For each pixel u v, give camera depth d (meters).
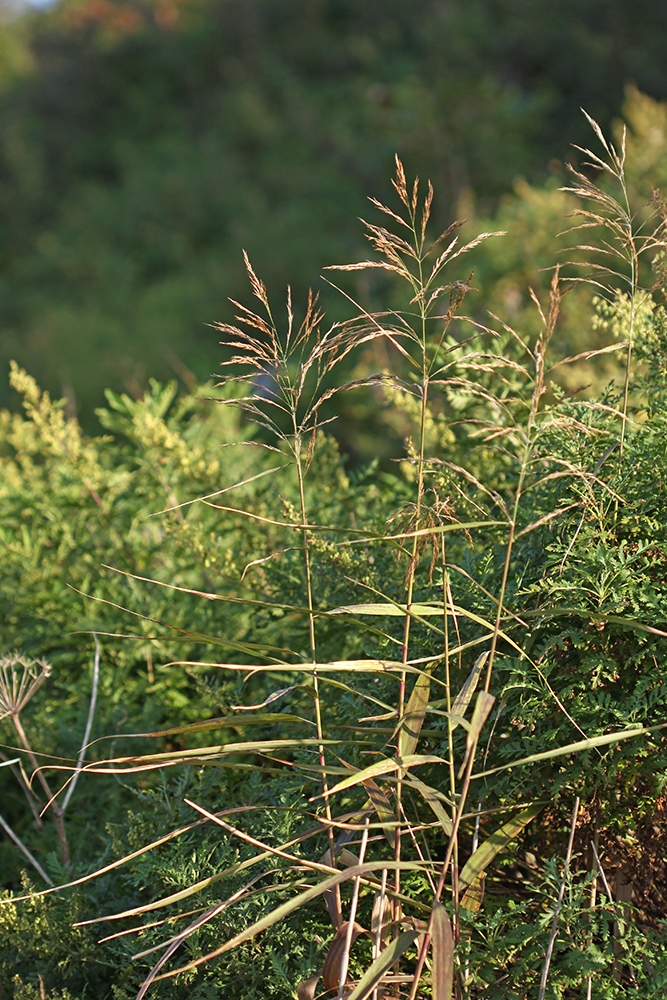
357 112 12.60
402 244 1.43
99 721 2.60
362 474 2.95
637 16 9.99
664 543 1.63
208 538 2.79
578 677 1.64
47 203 14.51
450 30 11.75
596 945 1.64
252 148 13.48
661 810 1.67
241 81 15.14
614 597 1.58
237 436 3.70
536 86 10.17
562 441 1.82
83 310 10.93
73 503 3.05
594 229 4.33
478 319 4.36
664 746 1.61
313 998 1.48
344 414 5.57
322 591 2.31
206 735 2.55
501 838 1.56
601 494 1.72
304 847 1.85
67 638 2.87
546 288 4.29
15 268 13.10
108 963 1.80
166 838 1.55
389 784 1.66
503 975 1.62
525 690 1.70
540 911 1.72
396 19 14.15
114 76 16.30
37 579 3.04
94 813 2.47
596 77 9.62
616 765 1.56
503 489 2.42
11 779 2.80
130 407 3.24
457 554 2.18
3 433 4.12
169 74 16.05
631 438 1.82
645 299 2.08
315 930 1.71
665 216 1.74
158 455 3.04
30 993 1.76
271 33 15.83
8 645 3.07
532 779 1.66
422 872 1.72
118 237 12.83
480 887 1.56
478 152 8.07
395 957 1.32
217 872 1.75
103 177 15.26
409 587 1.52
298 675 2.22
